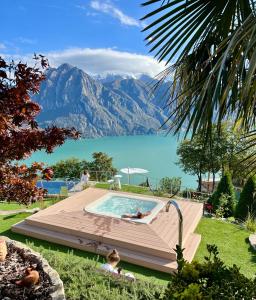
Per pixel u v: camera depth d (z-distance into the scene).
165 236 10.87
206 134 2.43
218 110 2.34
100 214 12.44
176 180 20.95
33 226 12.05
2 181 4.25
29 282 4.29
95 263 6.01
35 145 4.11
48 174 4.64
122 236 10.85
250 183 14.39
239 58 2.03
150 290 4.86
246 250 11.20
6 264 4.90
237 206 14.92
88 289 4.73
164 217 12.38
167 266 9.45
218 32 2.72
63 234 11.48
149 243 10.37
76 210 12.91
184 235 11.08
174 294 2.29
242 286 2.40
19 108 3.98
